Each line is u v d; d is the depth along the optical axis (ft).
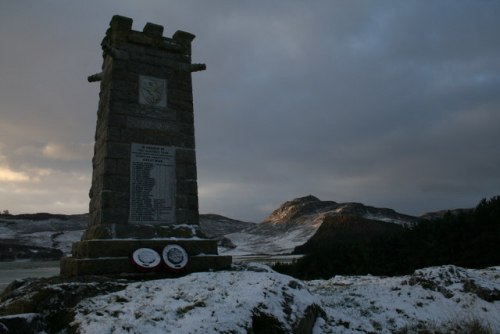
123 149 39.86
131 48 42.88
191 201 41.78
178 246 37.83
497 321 28.27
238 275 29.55
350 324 27.12
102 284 29.48
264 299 23.70
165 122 42.50
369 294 35.42
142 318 22.04
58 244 491.72
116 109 40.52
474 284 32.89
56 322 25.68
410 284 37.04
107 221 37.68
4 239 496.64
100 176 39.70
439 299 32.91
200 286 27.02
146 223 39.19
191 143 43.34
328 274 64.49
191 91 44.96
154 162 40.91
